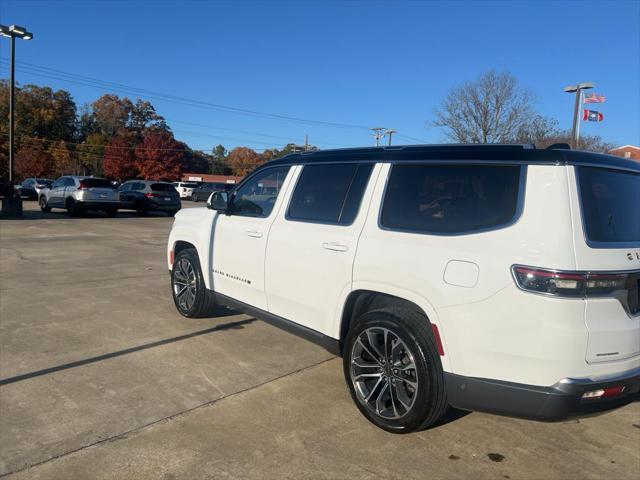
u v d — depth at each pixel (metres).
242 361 4.64
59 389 3.91
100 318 5.86
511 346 2.73
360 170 3.82
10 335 5.15
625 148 40.22
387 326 3.26
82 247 12.04
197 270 5.58
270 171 4.75
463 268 2.92
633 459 3.16
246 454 3.09
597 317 2.66
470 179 3.10
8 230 15.34
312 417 3.59
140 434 3.28
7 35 21.12
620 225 2.92
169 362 4.55
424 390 3.08
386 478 2.89
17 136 73.38
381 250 3.38
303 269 4.00
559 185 2.75
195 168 95.06
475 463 3.07
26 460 2.95
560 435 3.45
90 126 88.31
